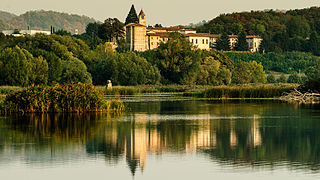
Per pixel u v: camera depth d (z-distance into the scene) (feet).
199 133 177.68
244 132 180.65
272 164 122.62
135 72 634.02
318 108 294.46
